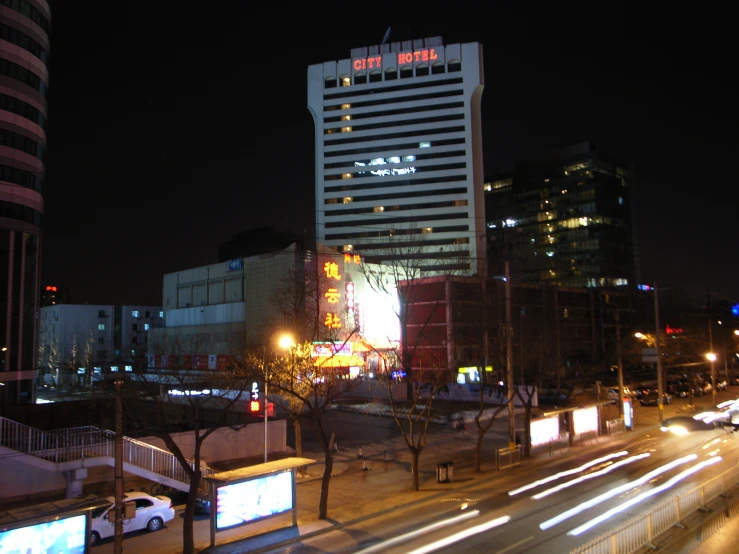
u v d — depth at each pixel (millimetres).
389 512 23234
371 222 133875
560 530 19719
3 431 25250
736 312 78625
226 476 19906
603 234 148625
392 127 137000
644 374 86750
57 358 106438
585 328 88688
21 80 56125
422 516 22359
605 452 35469
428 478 29422
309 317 48938
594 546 15188
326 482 22703
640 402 59438
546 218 160125
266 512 20781
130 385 43000
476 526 20609
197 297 93375
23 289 54969
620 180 160125
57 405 44094
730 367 89938
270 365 32719
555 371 55781
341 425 47062
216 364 72750
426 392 61719
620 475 28531
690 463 31156
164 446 29922
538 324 59906
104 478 28484
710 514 21000
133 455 25500
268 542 19828
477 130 135625
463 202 130875
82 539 16156
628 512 21734
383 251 115875
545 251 156375
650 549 17219
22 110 55969
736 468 29344
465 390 58344
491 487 26922
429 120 135500
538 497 24609
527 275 141125
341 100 140375
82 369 92250
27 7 57031
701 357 78375
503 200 172125
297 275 67438
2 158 54000
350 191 136625
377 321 75000
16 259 54531
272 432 35188
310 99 142125
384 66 139500
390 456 35500
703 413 53406
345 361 63875
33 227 56438
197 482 18781
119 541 15773
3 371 52625
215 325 85562
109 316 117500
